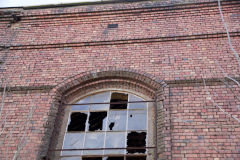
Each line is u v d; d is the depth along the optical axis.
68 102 6.81
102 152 6.00
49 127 6.14
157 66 6.74
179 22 7.50
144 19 7.74
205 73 6.43
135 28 7.61
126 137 6.16
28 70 7.13
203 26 7.31
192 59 6.73
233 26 7.18
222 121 5.66
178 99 6.09
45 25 8.05
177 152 5.39
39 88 6.71
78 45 7.45
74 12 8.09
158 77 6.53
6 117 6.09
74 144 6.19
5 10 8.55
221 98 5.98
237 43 6.88
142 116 6.40
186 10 7.67
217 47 6.88
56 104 6.53
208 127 5.62
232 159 5.17
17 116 6.32
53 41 7.65
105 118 6.53
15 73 7.11
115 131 6.28
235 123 5.60
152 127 6.18
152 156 5.76
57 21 8.08
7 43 7.79
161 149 5.57
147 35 7.39
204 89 6.16
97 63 7.04
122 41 7.35
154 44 7.19
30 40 7.77
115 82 6.91
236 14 7.40
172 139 5.56
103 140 6.17
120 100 6.79
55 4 8.41
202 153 5.31
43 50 7.50
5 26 8.25
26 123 6.17
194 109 5.90
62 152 6.09
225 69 6.45
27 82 6.89
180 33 7.27
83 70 6.96
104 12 8.02
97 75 6.85
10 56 7.49
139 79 6.64
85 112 6.68
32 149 5.80
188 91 6.18
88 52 7.29
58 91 6.68
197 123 5.70
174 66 6.67
